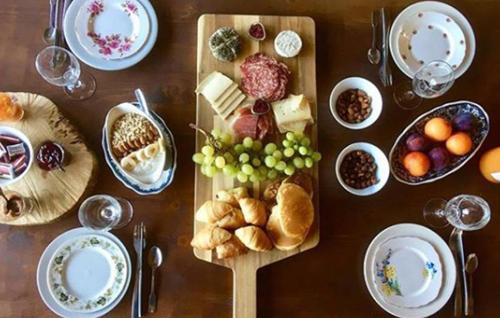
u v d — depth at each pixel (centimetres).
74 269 121
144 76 132
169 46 133
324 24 136
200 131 124
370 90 128
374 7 138
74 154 123
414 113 132
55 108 126
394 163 126
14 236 123
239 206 121
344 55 135
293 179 124
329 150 130
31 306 121
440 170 126
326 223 127
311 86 131
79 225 124
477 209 122
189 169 128
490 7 138
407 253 125
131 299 122
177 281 123
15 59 131
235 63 130
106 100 130
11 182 116
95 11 131
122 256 122
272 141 127
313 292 125
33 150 121
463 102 125
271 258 123
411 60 133
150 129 124
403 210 128
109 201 123
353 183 125
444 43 134
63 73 127
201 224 124
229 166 119
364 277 125
